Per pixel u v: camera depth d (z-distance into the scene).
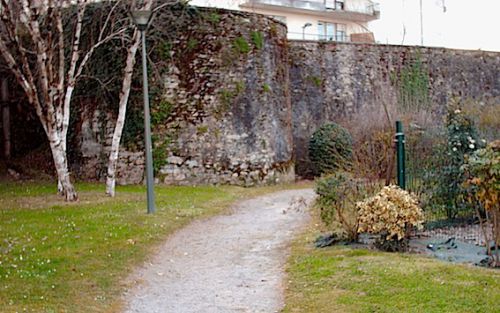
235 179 17.61
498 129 15.06
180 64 17.48
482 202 7.50
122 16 16.45
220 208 12.91
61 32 13.16
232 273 7.49
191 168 17.28
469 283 5.95
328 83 22.19
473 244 8.25
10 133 19.58
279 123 19.22
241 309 5.98
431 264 6.80
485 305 5.30
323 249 8.16
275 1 32.62
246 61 18.14
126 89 14.24
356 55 22.77
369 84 22.77
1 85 19.42
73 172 18.23
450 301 5.45
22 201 13.27
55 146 13.30
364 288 6.08
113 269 7.41
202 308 6.04
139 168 17.30
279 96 19.36
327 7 35.19
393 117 17.30
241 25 18.17
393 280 6.20
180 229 10.45
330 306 5.70
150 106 17.25
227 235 9.98
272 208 13.16
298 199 13.25
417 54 23.84
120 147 17.44
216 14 17.83
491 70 25.53
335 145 19.25
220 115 17.59
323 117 21.91
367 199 8.11
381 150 11.23
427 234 9.07
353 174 10.84
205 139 17.39
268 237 9.70
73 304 5.91
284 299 6.20
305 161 21.16
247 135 17.94
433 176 9.95
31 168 18.89
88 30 17.38
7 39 16.39
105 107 17.70
